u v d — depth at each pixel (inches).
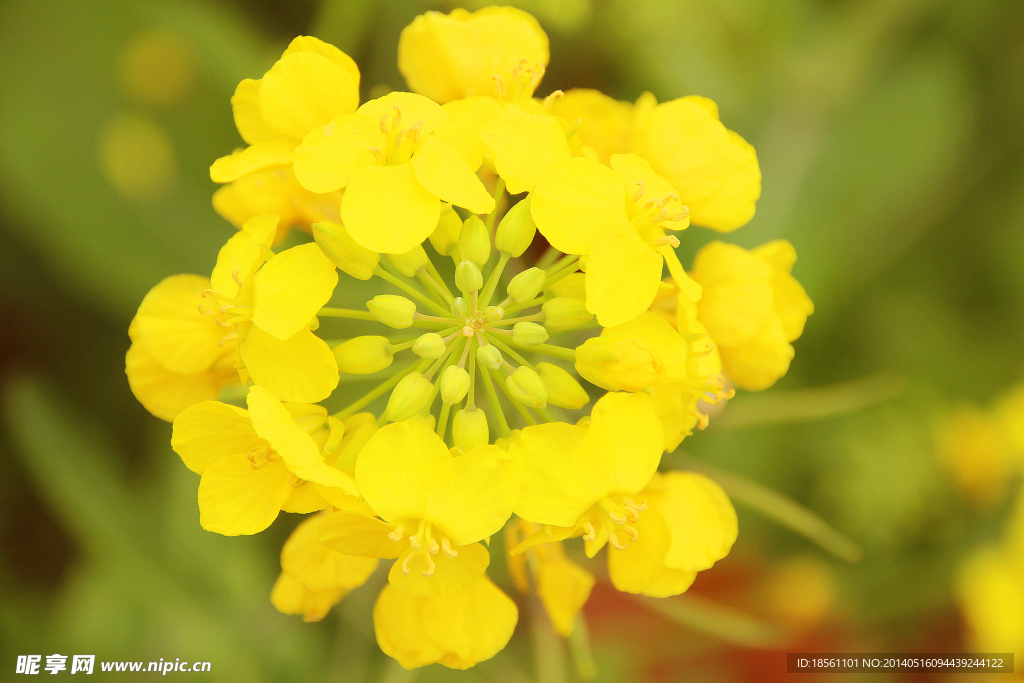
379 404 10.6
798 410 10.7
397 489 9.5
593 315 9.9
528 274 9.9
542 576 10.2
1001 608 12.1
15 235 12.9
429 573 9.5
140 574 11.7
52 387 13.0
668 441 9.9
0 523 13.1
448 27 10.2
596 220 9.7
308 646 11.9
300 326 9.6
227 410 9.5
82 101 12.4
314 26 13.2
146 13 12.3
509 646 11.6
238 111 10.1
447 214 9.9
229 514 9.7
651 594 10.0
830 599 12.9
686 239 12.6
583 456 9.6
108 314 13.1
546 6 11.7
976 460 13.2
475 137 9.8
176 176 12.6
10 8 12.3
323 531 9.5
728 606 12.6
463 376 9.8
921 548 13.0
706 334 10.1
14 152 12.1
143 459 13.1
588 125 10.3
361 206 9.6
